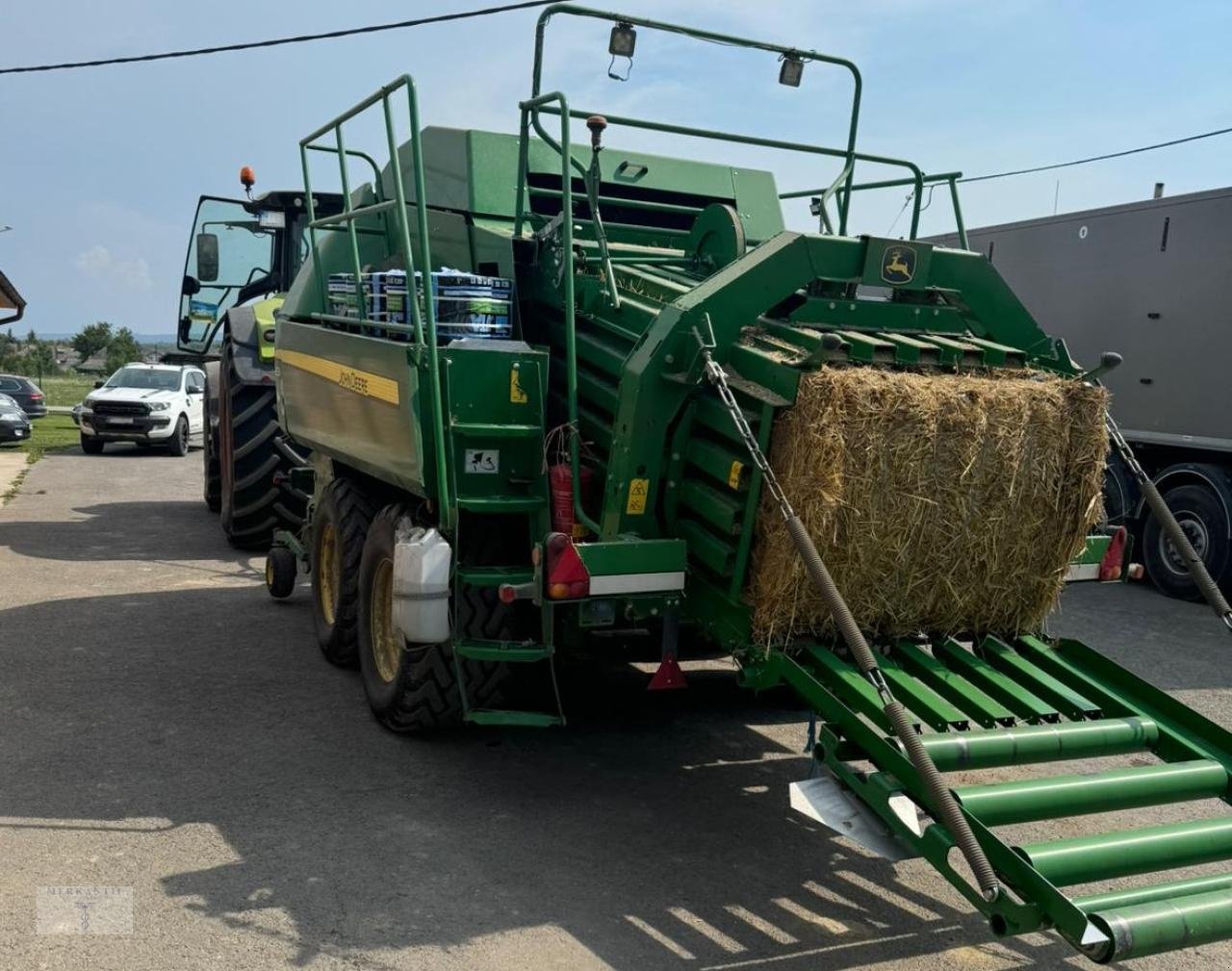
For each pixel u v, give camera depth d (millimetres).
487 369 4277
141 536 10125
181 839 3916
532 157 5711
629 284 4629
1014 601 4207
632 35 4875
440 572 4211
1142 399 9773
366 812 4207
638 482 4039
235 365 8727
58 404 39531
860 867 3965
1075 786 3328
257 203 9461
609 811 4332
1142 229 9742
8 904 3428
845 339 3955
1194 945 2867
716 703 5770
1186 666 6965
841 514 3643
